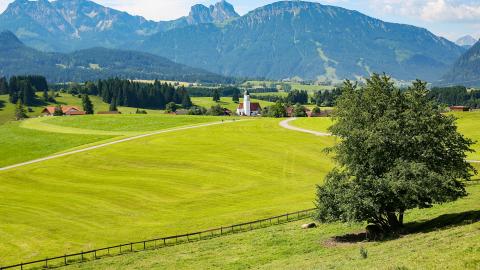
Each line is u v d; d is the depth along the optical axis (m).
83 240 62.62
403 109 49.41
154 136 153.25
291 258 44.06
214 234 62.09
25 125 194.62
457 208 54.97
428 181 45.03
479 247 30.64
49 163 117.94
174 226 68.06
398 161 47.12
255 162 116.31
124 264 50.31
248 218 69.88
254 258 46.31
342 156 49.91
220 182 98.56
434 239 38.97
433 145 47.66
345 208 46.97
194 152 127.50
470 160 100.44
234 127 171.25
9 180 102.50
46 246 60.28
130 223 71.12
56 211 78.44
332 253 43.28
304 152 127.12
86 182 99.44
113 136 161.75
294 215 69.38
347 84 51.78
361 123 49.62
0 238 63.88
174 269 45.50
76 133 169.88
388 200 46.31
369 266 32.19
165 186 95.56
